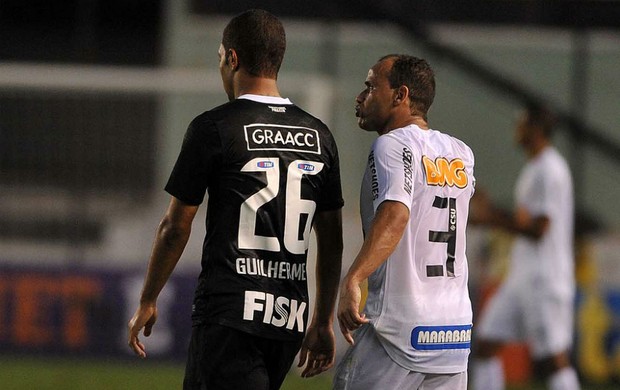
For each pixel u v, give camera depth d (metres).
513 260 27.08
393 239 14.24
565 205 26.50
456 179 15.36
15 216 40.97
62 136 41.75
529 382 34.12
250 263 14.36
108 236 41.19
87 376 32.81
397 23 41.12
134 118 42.12
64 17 53.41
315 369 15.72
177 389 30.86
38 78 40.00
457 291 15.31
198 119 14.54
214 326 14.30
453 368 15.20
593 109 45.41
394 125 15.59
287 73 46.12
